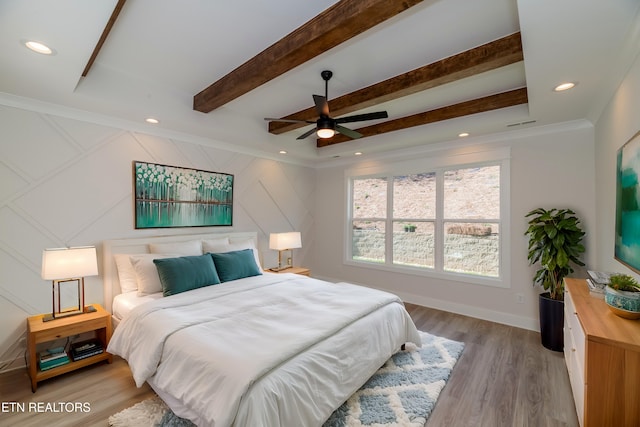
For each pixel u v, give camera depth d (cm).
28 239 264
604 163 265
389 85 273
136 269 294
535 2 139
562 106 272
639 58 172
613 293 167
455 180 418
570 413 203
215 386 153
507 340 320
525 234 333
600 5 139
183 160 371
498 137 371
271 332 194
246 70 250
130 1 175
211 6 180
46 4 141
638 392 134
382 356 236
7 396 218
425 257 448
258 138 400
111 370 254
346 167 534
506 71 257
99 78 259
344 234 536
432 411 205
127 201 324
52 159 276
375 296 275
